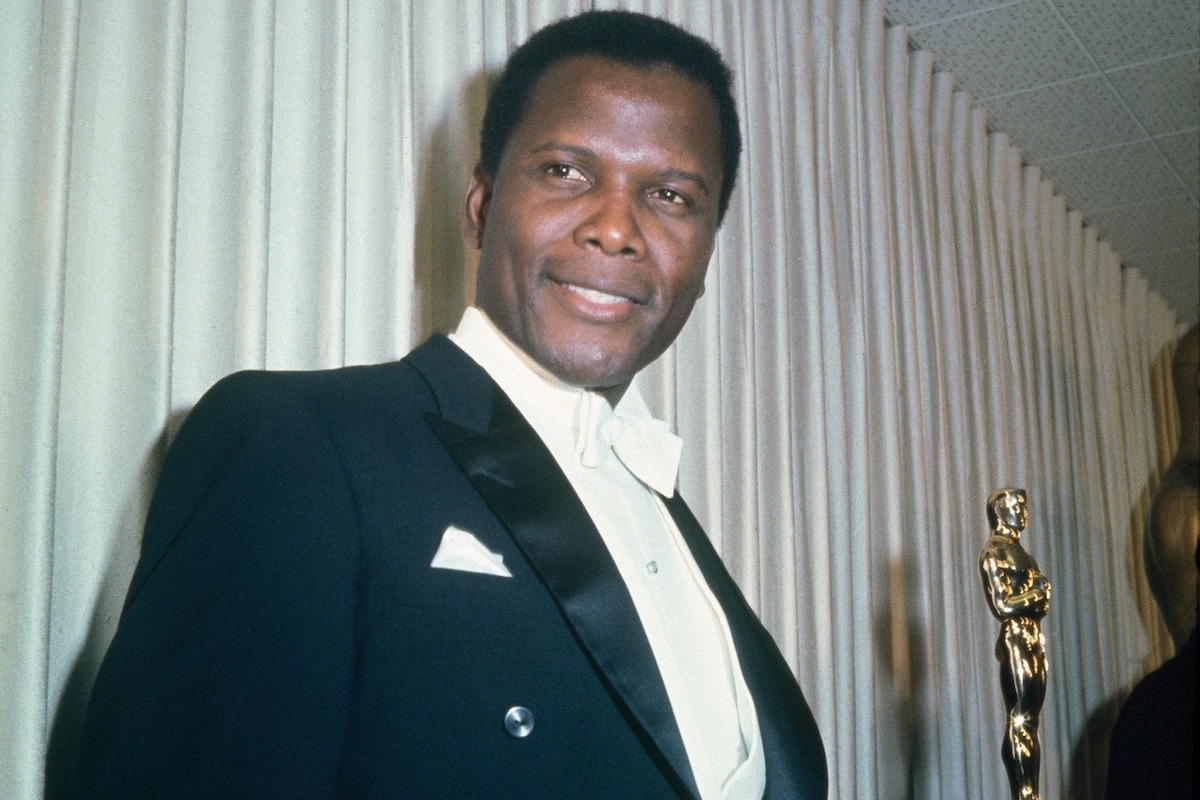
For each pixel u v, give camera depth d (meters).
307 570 0.75
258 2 1.34
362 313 1.44
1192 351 2.52
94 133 1.18
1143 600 3.95
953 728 2.54
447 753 0.76
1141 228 4.14
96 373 1.14
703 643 0.96
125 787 0.66
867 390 2.52
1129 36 3.01
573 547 0.85
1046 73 3.19
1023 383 3.32
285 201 1.38
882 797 2.35
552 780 0.78
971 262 3.13
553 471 0.90
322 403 0.85
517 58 1.18
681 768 0.80
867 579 2.36
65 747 1.05
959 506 2.80
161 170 1.18
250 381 0.84
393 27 1.52
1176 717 1.44
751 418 2.07
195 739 0.68
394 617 0.78
